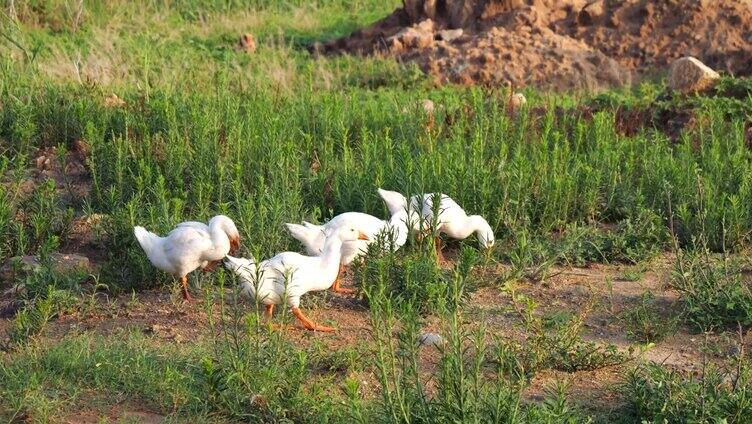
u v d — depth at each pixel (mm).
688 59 21250
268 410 8594
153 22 32062
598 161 15695
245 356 9039
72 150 17469
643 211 14164
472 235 13445
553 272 12898
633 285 12453
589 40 27688
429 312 11031
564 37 27484
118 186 14266
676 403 8633
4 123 17812
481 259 12602
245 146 15516
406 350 8297
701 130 17078
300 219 13711
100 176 15062
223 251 11445
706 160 16406
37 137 17547
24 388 8766
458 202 14242
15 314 11227
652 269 13008
